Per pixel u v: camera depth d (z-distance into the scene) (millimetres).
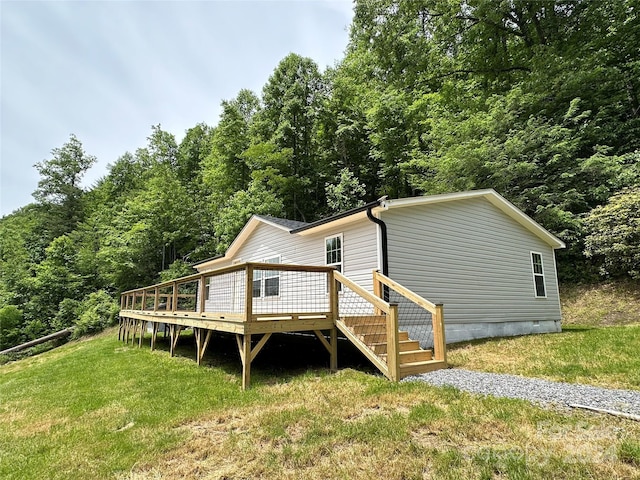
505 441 2838
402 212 7805
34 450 3539
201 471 2824
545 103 14805
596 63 14531
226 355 8172
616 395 3717
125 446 3393
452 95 18891
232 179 23094
